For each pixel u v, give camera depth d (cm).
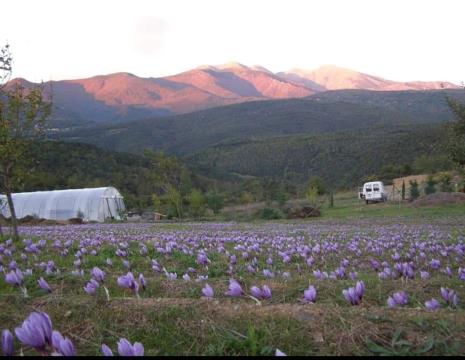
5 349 308
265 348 379
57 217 4684
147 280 719
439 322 401
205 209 5234
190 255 1115
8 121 1697
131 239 1683
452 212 3619
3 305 510
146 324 454
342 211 4606
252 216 4450
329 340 395
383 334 393
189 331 437
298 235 1912
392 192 5991
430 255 1160
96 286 571
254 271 864
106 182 6962
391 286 652
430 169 7738
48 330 312
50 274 775
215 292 644
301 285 662
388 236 1775
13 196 4884
